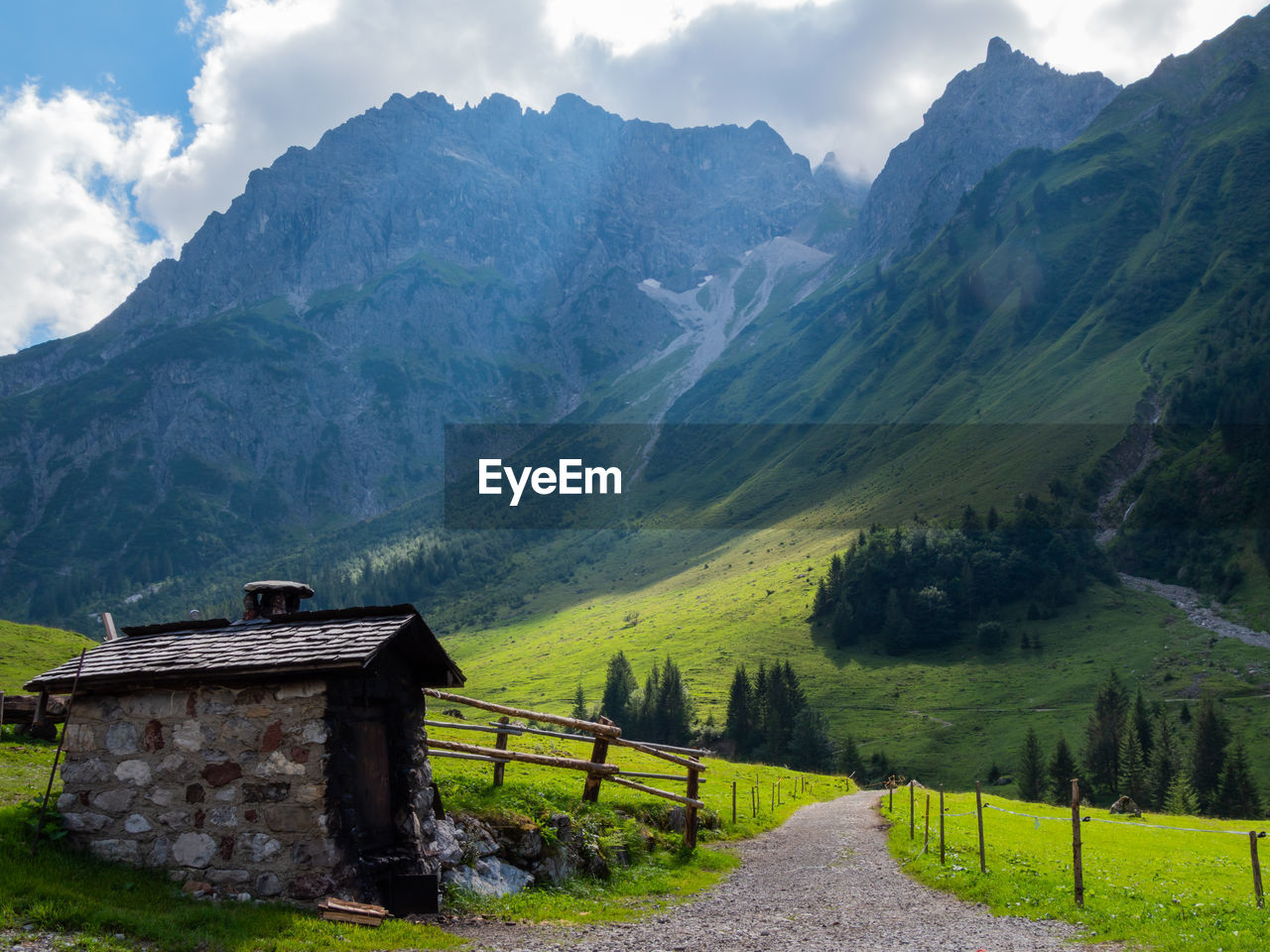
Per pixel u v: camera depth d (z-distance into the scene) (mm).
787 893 25047
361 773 18016
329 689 17109
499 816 22531
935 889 26109
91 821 17484
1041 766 149375
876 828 43844
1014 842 39250
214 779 17125
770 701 177500
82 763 17766
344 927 15523
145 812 17312
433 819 19922
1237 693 183375
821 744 164625
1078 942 18672
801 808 57625
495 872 20953
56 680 17750
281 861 16578
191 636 19641
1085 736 171250
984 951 17734
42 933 13430
